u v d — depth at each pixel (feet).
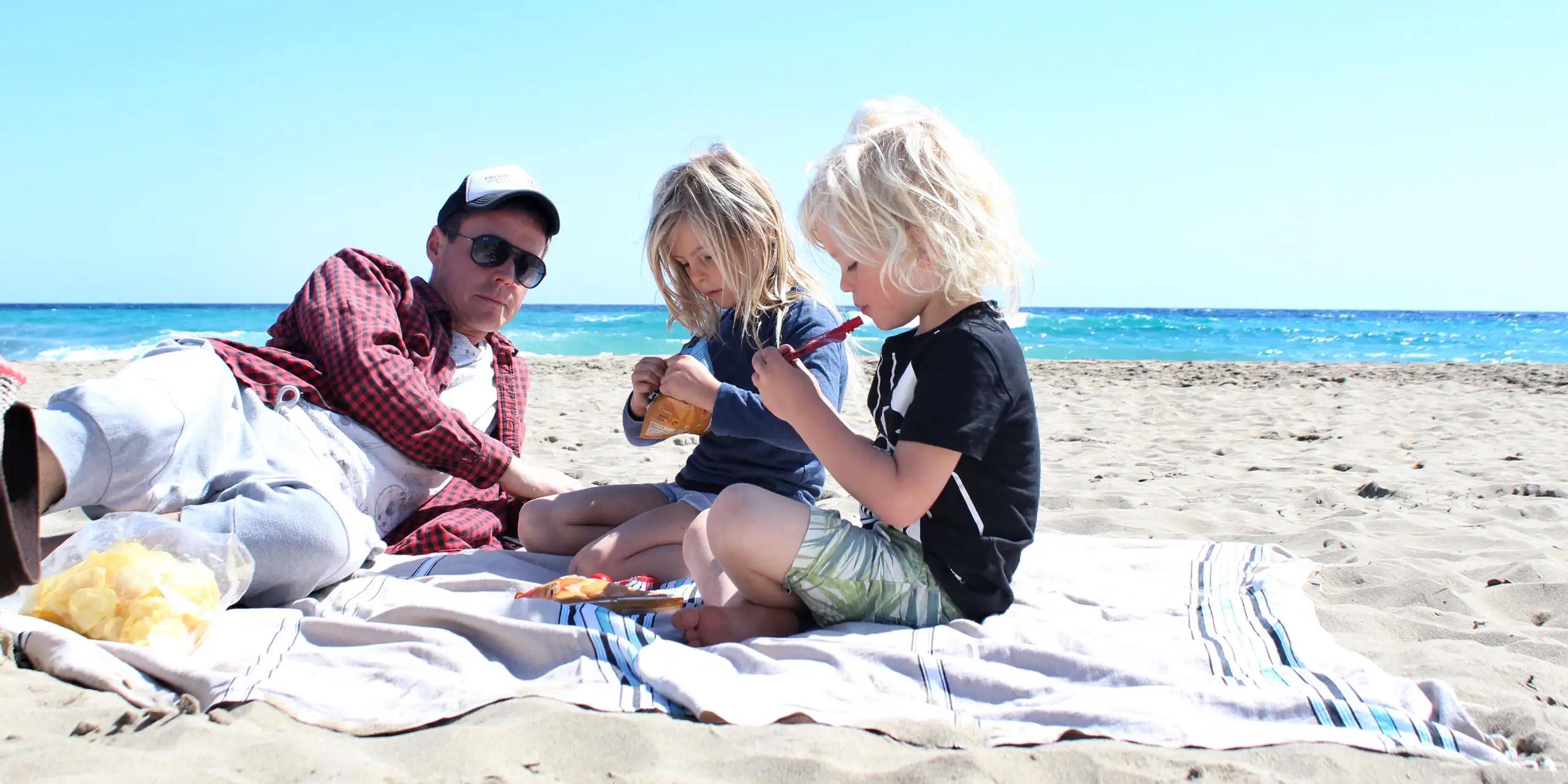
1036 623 6.66
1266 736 5.14
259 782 4.43
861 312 7.06
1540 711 5.56
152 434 7.04
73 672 5.37
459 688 5.57
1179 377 41.11
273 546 7.14
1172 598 7.45
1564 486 13.83
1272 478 15.34
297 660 6.04
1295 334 106.22
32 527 5.74
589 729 5.10
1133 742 5.09
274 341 9.19
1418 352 82.99
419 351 9.30
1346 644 7.04
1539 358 76.64
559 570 8.80
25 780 4.27
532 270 9.83
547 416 23.07
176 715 5.14
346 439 8.65
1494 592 8.39
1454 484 14.35
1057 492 13.71
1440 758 4.99
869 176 6.45
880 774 4.72
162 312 149.18
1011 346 6.63
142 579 6.06
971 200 6.55
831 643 6.19
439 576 8.18
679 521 8.46
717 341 8.95
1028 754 4.93
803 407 6.59
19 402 5.74
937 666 5.86
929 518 6.75
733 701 5.42
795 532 6.59
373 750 4.95
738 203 8.23
